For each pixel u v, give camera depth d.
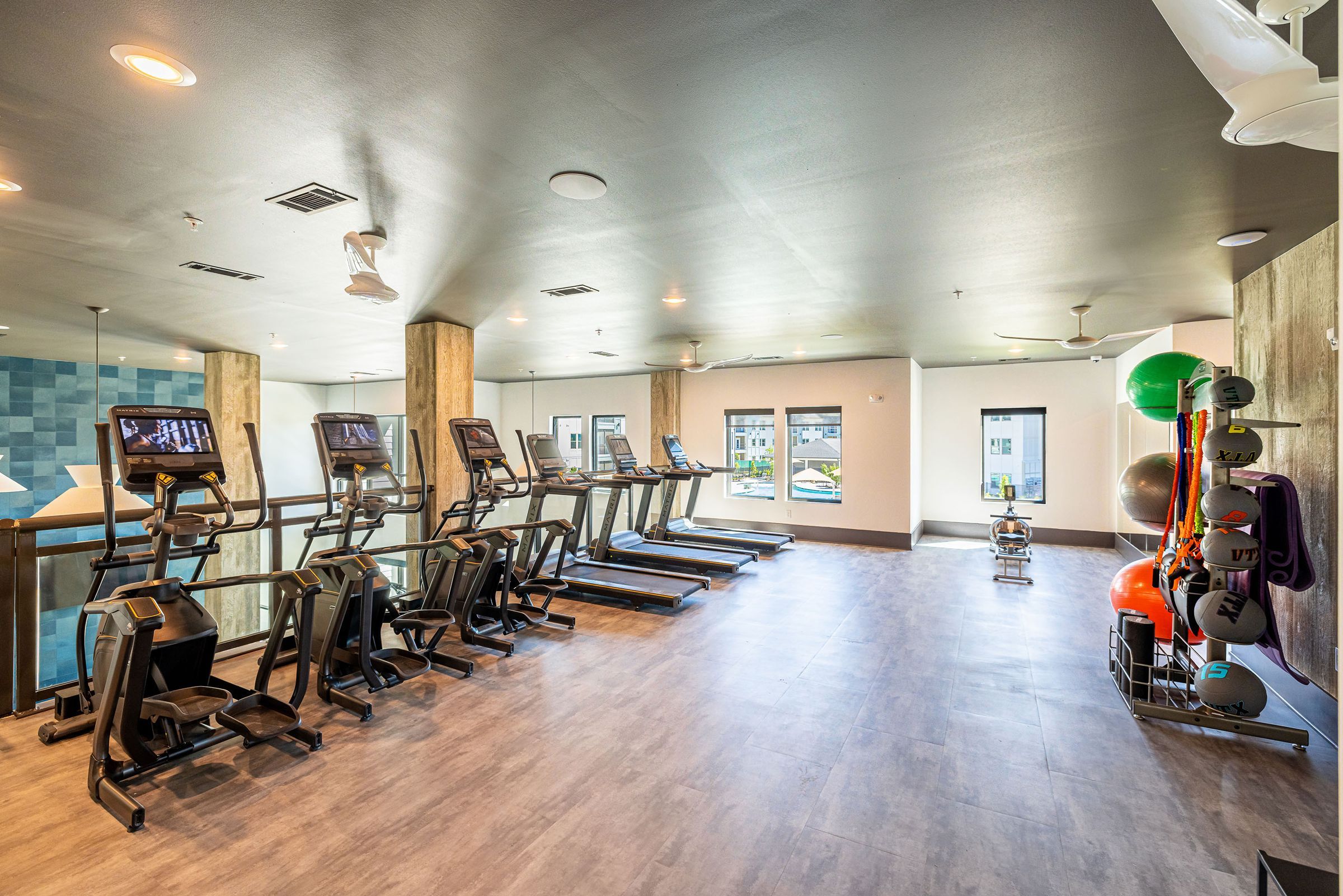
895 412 8.93
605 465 11.81
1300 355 3.65
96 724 2.61
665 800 2.60
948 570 7.33
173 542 3.19
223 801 2.58
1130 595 4.36
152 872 2.15
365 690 3.73
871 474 9.09
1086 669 4.14
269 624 5.30
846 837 2.36
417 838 2.35
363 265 3.54
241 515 5.31
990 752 3.02
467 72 1.95
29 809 2.51
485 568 4.59
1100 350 7.98
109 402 9.74
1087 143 2.44
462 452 5.00
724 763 2.91
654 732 3.21
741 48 1.83
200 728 2.99
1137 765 2.90
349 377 11.48
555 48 1.82
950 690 3.79
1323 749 3.07
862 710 3.49
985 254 3.89
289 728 3.03
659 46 1.81
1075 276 4.38
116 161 2.55
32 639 3.39
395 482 4.55
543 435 6.45
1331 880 1.49
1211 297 4.95
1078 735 3.21
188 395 10.67
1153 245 3.69
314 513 5.83
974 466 9.59
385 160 2.58
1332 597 3.27
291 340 7.16
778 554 8.32
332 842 2.32
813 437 9.64
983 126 2.31
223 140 2.39
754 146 2.47
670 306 5.45
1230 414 3.14
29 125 2.25
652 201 3.05
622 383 11.49
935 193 2.96
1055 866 2.21
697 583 5.93
